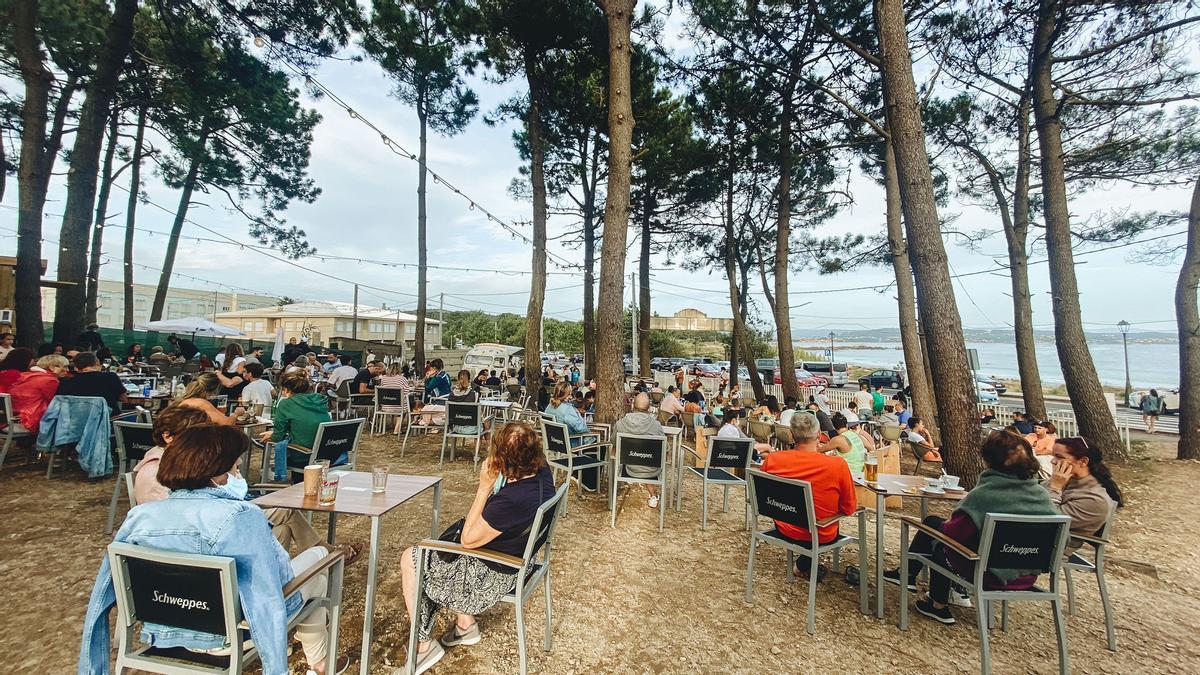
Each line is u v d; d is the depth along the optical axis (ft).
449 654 8.57
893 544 15.44
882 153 43.39
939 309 17.25
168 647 5.73
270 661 5.57
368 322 130.00
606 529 15.26
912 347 36.22
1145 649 9.99
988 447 9.58
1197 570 14.82
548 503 7.94
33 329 27.50
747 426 34.19
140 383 27.94
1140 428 53.42
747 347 55.26
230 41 34.14
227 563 5.30
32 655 7.72
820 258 54.54
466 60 44.98
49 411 15.74
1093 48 28.37
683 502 18.99
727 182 55.26
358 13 35.73
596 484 19.07
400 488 9.53
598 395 21.36
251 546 5.70
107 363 33.50
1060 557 8.72
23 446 19.56
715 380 71.67
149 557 5.40
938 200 46.37
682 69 41.22
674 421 34.68
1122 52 28.17
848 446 18.40
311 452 13.47
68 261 32.32
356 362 70.44
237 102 42.14
